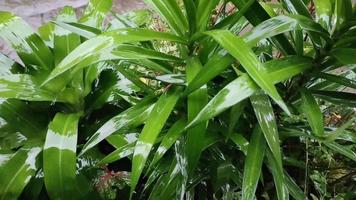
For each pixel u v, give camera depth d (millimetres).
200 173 749
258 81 529
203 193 787
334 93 698
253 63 541
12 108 770
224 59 586
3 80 734
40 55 789
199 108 609
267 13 654
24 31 785
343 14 605
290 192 706
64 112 808
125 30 585
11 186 690
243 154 761
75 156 693
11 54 1347
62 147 695
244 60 538
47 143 695
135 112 663
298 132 709
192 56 669
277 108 753
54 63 784
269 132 602
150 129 602
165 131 705
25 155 727
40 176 737
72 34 796
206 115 544
